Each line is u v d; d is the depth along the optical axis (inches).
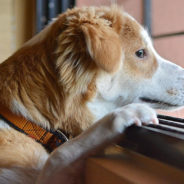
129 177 26.7
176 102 56.7
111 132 35.6
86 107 52.7
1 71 52.2
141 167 29.4
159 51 109.4
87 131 38.2
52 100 50.1
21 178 41.1
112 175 28.7
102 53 45.0
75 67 50.3
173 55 105.0
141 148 31.3
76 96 51.4
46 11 142.7
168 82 56.3
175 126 35.2
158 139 29.0
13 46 150.2
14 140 46.2
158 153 28.7
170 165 26.9
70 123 51.8
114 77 53.9
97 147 36.4
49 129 49.4
